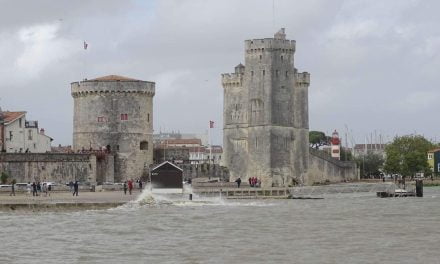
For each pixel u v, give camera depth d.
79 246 98.25
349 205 163.88
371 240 103.12
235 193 191.88
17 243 100.75
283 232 111.62
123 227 117.12
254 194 193.75
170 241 102.50
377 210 149.12
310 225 120.62
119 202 149.75
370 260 88.12
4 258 89.62
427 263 86.44
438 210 149.00
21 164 199.38
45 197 160.12
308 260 88.19
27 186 184.00
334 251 94.06
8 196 164.62
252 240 103.31
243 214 138.25
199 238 105.31
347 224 121.81
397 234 109.44
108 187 195.62
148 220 126.62
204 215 136.00
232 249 95.62
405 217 134.12
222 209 149.00
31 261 87.75
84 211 142.62
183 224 121.44
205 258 89.38
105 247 97.50
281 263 86.44
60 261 87.75
